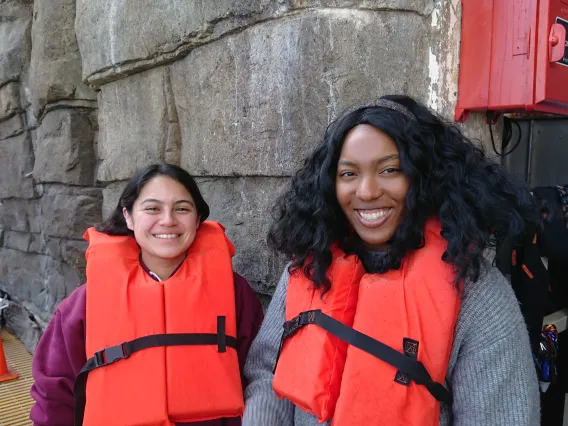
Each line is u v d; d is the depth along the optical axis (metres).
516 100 1.56
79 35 2.94
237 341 1.67
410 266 1.14
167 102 2.40
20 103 3.91
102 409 1.44
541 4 1.49
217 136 2.08
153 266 1.67
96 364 1.48
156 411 1.42
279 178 1.86
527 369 1.04
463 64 1.68
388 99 1.19
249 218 2.02
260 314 1.76
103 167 2.94
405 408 1.03
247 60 1.89
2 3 3.98
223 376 1.50
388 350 1.07
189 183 1.66
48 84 3.17
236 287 1.72
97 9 2.71
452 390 1.07
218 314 1.57
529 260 1.80
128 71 2.59
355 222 1.20
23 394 3.18
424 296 1.08
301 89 1.71
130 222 1.70
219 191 2.16
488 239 1.13
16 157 4.06
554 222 1.83
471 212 1.09
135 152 2.64
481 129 1.84
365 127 1.13
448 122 1.23
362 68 1.60
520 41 1.54
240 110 1.95
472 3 1.65
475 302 1.06
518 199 1.16
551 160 2.09
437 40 1.63
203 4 2.02
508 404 1.01
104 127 2.92
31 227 4.09
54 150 3.30
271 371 1.39
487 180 1.15
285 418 1.33
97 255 1.66
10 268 4.57
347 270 1.24
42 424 1.58
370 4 1.59
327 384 1.17
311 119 1.69
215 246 1.71
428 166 1.13
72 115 3.19
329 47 1.63
